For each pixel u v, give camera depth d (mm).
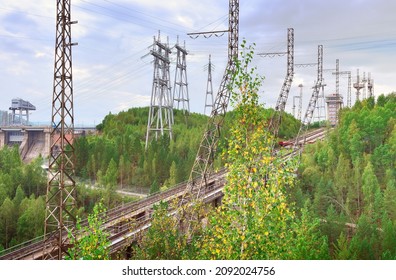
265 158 16859
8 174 89438
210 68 141750
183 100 158125
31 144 184250
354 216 65250
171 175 87438
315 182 73500
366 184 66875
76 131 162125
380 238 53375
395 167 74000
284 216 16703
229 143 18000
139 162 99688
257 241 16672
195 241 30391
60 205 37812
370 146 83812
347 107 104000
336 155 83938
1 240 66438
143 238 35562
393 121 84875
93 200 81062
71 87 38875
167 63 131875
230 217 16984
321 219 58688
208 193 62812
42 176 93438
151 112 125375
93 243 25000
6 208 68688
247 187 16844
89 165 101625
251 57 18125
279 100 82000
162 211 35781
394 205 59812
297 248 32938
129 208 60312
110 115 169000
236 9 47562
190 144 111625
